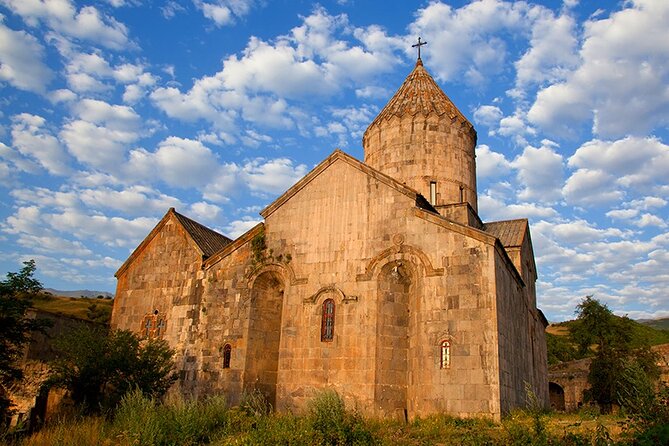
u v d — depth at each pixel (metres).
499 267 23.28
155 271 31.81
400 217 24.91
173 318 29.77
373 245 25.12
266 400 26.48
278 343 27.67
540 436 13.20
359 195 26.22
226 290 28.28
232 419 19.05
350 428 16.08
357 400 23.08
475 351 21.55
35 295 26.17
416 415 22.06
